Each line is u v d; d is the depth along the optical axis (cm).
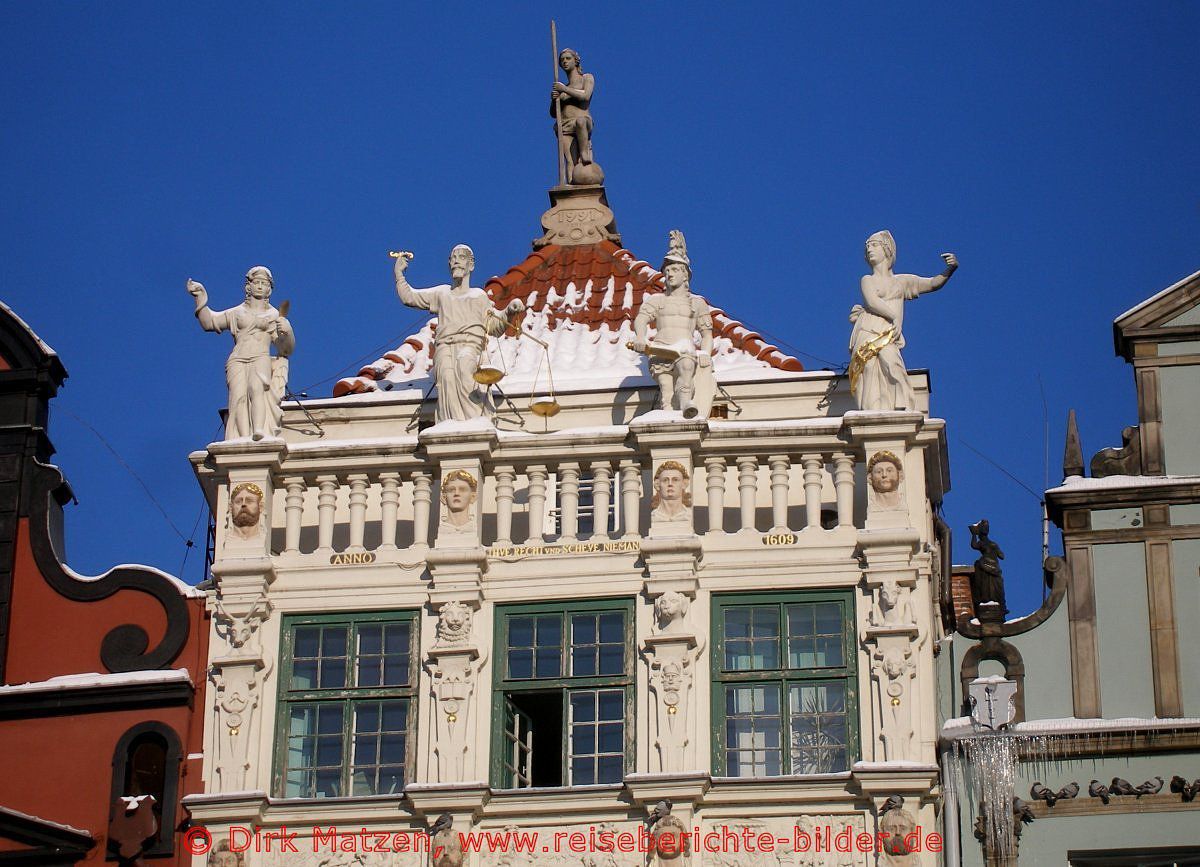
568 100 4153
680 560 3275
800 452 3341
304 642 3312
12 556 3444
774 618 3262
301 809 3191
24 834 3238
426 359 3716
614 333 3738
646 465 3350
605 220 4047
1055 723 3197
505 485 3362
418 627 3300
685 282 3453
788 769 3186
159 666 3338
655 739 3197
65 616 3397
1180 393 3350
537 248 4038
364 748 3253
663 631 3241
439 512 3350
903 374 3356
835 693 3222
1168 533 3269
